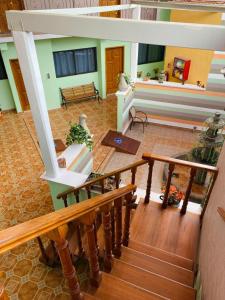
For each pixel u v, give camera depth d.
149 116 9.63
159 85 8.91
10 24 3.05
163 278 2.53
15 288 3.84
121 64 10.92
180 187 6.30
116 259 2.68
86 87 10.51
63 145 7.68
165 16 10.52
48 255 4.00
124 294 2.19
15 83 9.20
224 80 8.12
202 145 5.63
